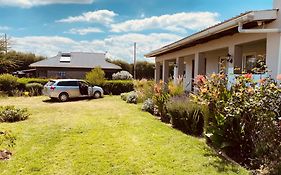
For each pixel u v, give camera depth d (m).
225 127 6.41
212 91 6.81
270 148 5.23
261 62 7.12
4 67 25.56
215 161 5.75
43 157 6.23
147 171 5.35
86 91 20.78
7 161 5.98
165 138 7.64
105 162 5.86
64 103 18.27
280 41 7.15
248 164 5.69
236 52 9.45
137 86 18.89
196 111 8.50
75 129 9.07
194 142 7.20
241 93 6.03
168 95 10.97
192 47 13.49
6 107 11.96
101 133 8.43
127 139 7.64
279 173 4.72
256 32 7.58
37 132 8.70
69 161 5.97
